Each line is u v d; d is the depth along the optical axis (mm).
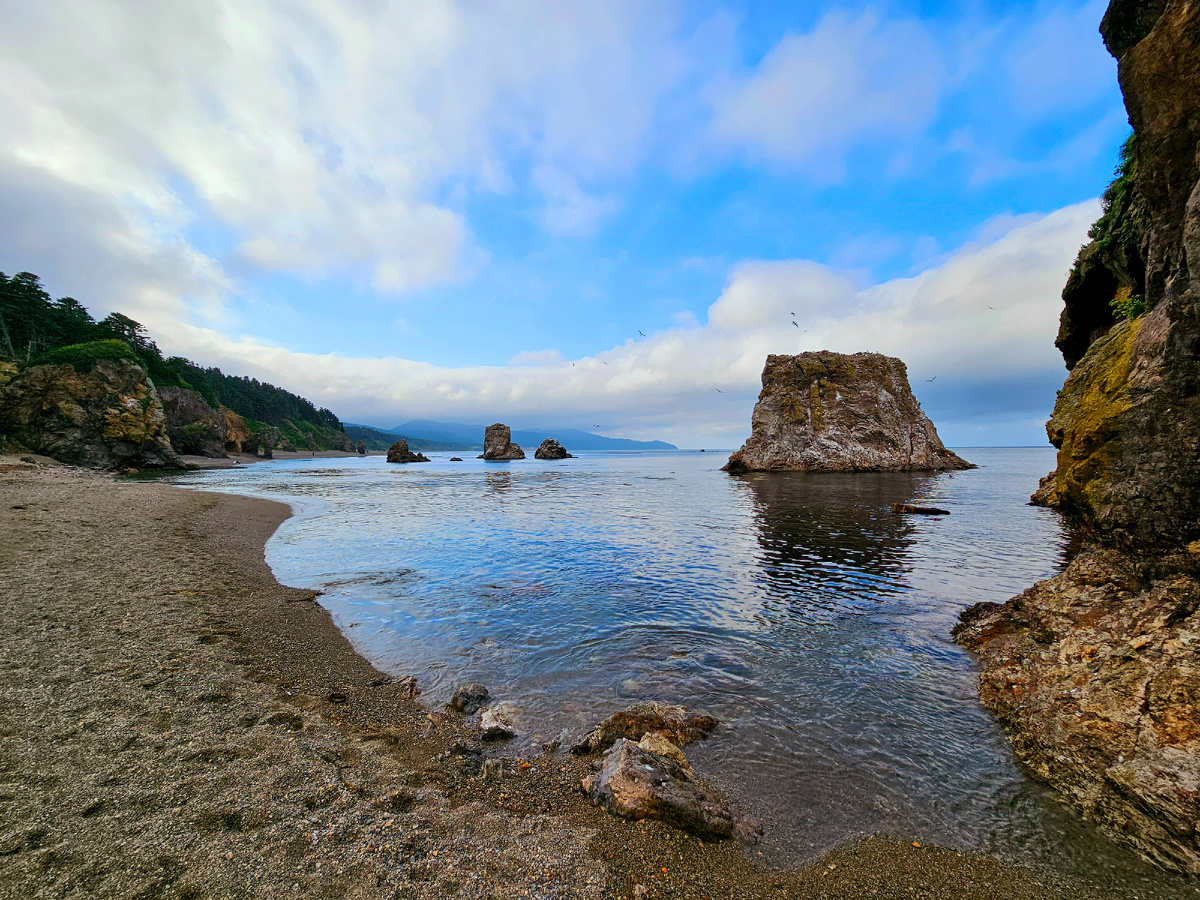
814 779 5910
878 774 6000
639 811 4996
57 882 3432
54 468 42250
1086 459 7625
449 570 15906
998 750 6488
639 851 4582
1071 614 7449
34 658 7082
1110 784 5113
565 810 5195
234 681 7305
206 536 18766
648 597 13164
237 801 4578
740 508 31328
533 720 7230
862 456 61938
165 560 14008
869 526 24078
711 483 53531
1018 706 6945
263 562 16094
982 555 17938
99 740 5312
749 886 4305
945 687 8250
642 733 6648
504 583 14422
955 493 38750
